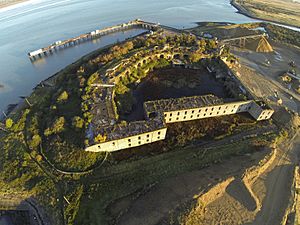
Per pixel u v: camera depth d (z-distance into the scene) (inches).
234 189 2289.6
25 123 3339.1
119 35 7003.0
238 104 3307.1
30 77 4970.5
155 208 2155.5
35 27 7647.6
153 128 2854.3
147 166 2672.2
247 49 5531.5
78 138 2883.9
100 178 2578.7
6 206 2539.4
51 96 3794.3
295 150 2859.3
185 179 2443.4
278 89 4060.0
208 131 3129.9
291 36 6407.5
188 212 2016.5
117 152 2819.9
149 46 4842.5
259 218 2086.6
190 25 7741.1
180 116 3218.5
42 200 2514.8
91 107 3201.3
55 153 2817.4
